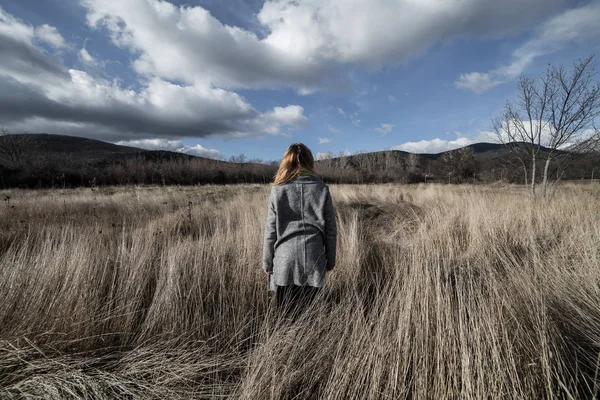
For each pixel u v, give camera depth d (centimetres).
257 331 210
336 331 185
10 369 157
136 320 216
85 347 181
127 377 160
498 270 296
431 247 355
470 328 157
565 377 143
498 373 131
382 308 203
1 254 345
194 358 177
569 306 205
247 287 265
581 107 712
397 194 1161
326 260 197
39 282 223
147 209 793
